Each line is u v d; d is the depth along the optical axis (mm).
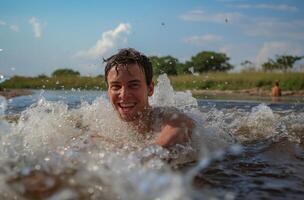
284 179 634
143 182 427
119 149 739
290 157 810
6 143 674
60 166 528
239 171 677
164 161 699
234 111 1773
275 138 1022
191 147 822
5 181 477
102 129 941
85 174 492
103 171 492
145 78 930
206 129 946
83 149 693
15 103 2301
